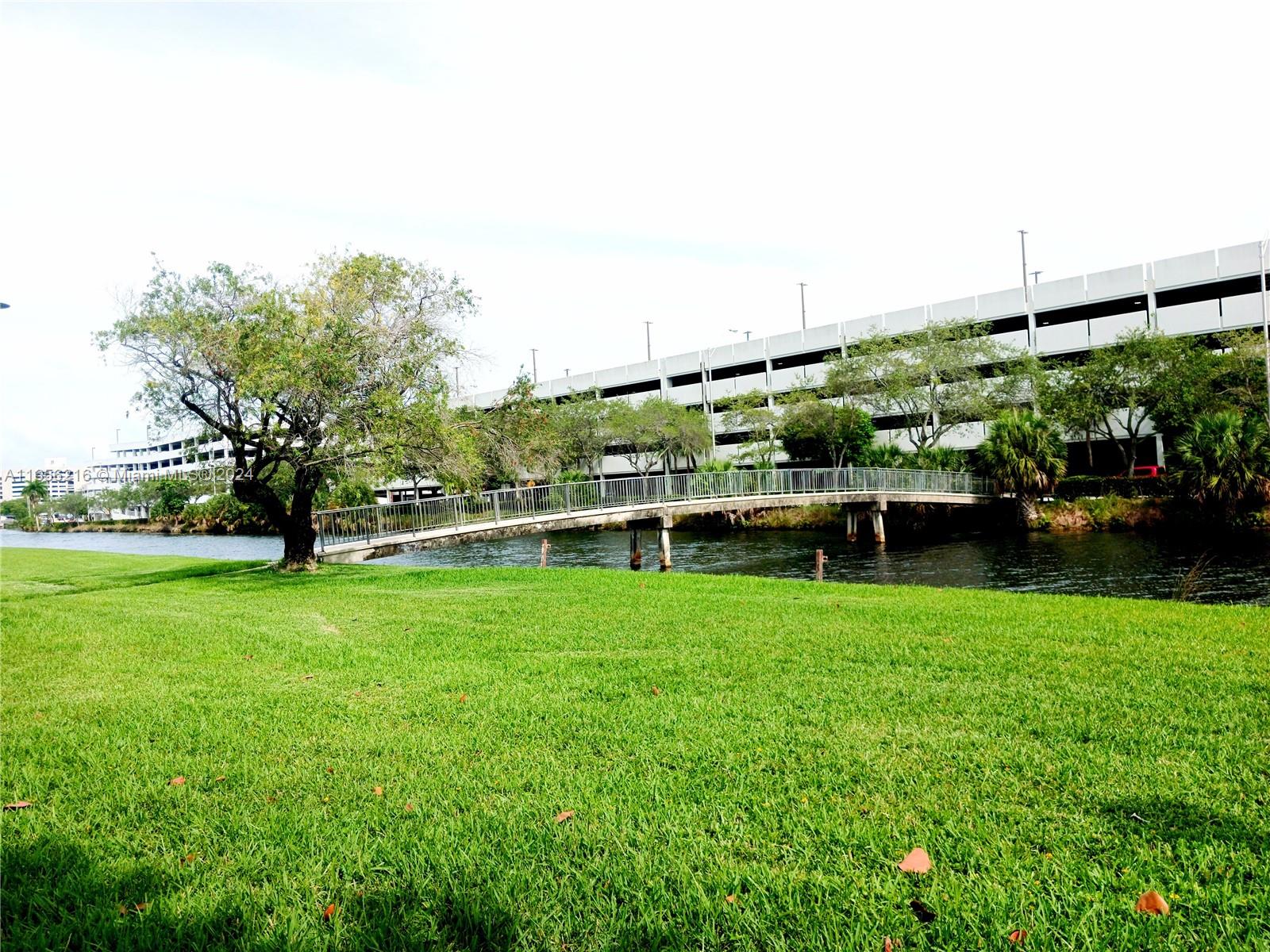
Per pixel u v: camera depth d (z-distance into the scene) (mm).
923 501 36188
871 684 6184
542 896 3166
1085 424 39312
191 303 17516
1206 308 40031
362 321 17781
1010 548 29984
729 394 59625
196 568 20906
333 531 21719
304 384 15828
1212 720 4977
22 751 5137
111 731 5531
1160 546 27734
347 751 4969
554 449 27812
